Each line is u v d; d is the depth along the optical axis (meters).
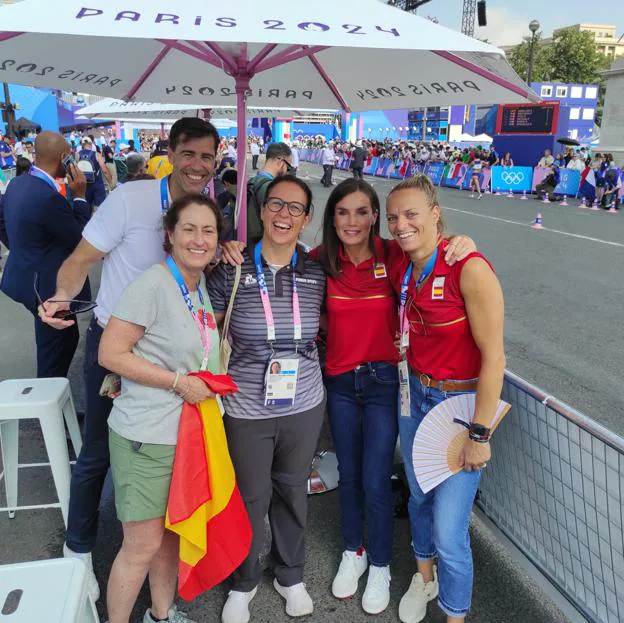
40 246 3.37
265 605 2.44
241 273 2.16
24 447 3.68
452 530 2.11
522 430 2.24
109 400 2.32
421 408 2.18
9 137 22.02
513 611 2.41
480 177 20.75
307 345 2.26
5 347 5.40
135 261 2.24
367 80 3.34
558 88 41.97
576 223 13.23
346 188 2.20
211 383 1.93
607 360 5.21
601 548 1.92
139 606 2.42
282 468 2.34
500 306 1.92
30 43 2.66
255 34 1.58
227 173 5.69
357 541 2.59
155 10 1.66
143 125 27.84
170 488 1.92
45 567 1.58
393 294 2.31
